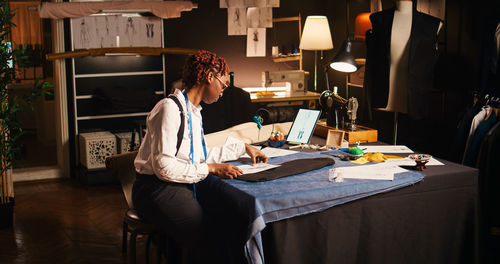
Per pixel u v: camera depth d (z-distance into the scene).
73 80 6.05
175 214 2.57
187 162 2.62
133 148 5.63
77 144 6.12
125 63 6.32
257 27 6.93
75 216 4.86
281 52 7.14
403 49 4.41
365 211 2.77
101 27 6.09
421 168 2.95
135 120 5.79
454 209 2.98
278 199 2.49
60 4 5.74
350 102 3.71
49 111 8.06
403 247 2.90
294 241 2.62
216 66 2.62
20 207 5.13
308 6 7.16
